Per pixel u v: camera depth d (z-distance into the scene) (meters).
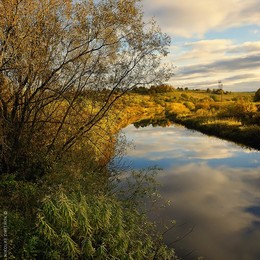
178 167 23.05
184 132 45.81
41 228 6.35
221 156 26.72
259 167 22.36
